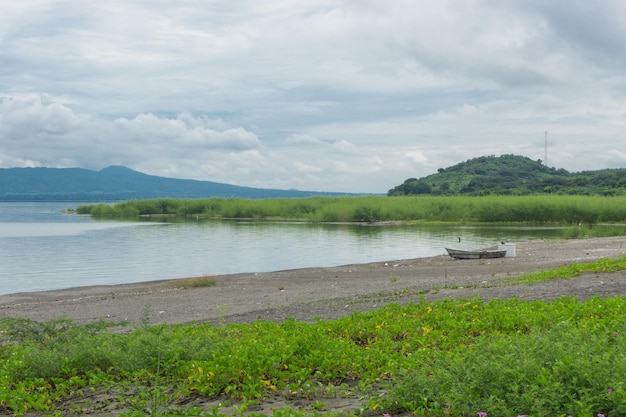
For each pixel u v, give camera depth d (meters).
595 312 12.21
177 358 9.91
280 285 27.94
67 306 23.88
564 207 83.06
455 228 74.50
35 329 12.20
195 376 9.00
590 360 7.01
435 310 14.07
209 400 8.58
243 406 7.65
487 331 11.66
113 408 8.44
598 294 16.20
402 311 14.36
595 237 53.38
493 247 43.06
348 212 92.44
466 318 13.02
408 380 7.68
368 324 12.78
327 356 9.80
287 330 12.77
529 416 6.03
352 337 12.05
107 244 56.00
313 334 11.12
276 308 19.38
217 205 117.75
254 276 32.69
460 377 7.30
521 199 88.50
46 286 31.61
